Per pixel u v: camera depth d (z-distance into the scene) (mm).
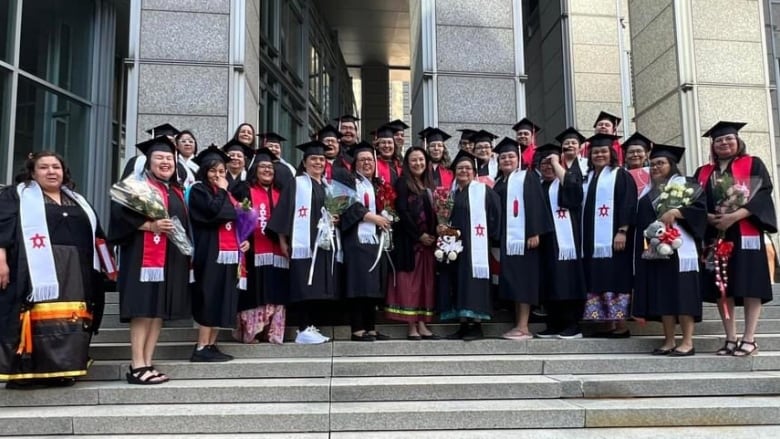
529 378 4961
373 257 5535
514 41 8977
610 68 12836
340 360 5168
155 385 4637
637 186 5926
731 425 4418
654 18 9406
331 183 5641
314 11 15734
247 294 5473
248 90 8430
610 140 6023
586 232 5930
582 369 5152
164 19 7984
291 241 5457
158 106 7859
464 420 4312
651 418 4383
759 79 8812
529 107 15461
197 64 7973
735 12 8906
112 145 11375
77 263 4598
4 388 4527
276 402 4586
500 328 6152
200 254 5023
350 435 4156
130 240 4660
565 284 5723
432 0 8875
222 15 8086
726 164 5539
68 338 4465
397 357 5371
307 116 14445
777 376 4941
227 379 4926
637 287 5480
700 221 5207
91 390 4504
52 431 4129
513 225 5789
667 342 5480
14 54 8422
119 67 12461
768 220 5211
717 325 6223
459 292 5625
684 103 8648
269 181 5746
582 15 12930
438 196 5793
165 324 6324
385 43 19562
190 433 4180
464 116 8750
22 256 4402
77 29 10211
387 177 6293
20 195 4543
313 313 6031
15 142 8469
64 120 9773
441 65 8797
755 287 5215
